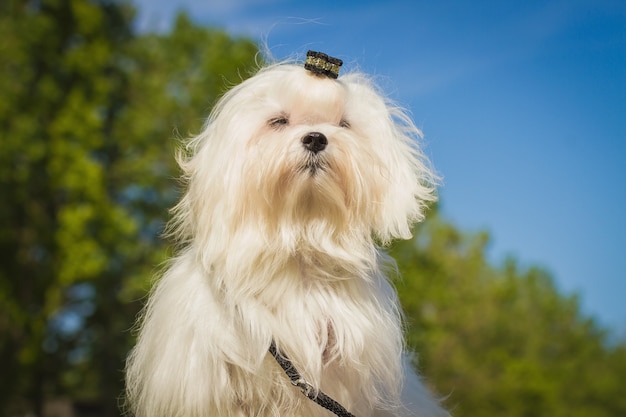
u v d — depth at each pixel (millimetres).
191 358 3787
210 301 3852
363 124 4082
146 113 17953
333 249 3916
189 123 17453
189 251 4203
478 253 27984
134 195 18094
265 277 3877
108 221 16609
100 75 18172
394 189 4020
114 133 18109
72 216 16266
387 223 4000
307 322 3871
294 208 3857
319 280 3965
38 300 17781
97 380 21203
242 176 3840
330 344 3959
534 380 28594
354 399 3988
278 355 3801
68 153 16625
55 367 19359
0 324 17688
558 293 40812
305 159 3797
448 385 26953
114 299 18547
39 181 17250
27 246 17469
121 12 19891
